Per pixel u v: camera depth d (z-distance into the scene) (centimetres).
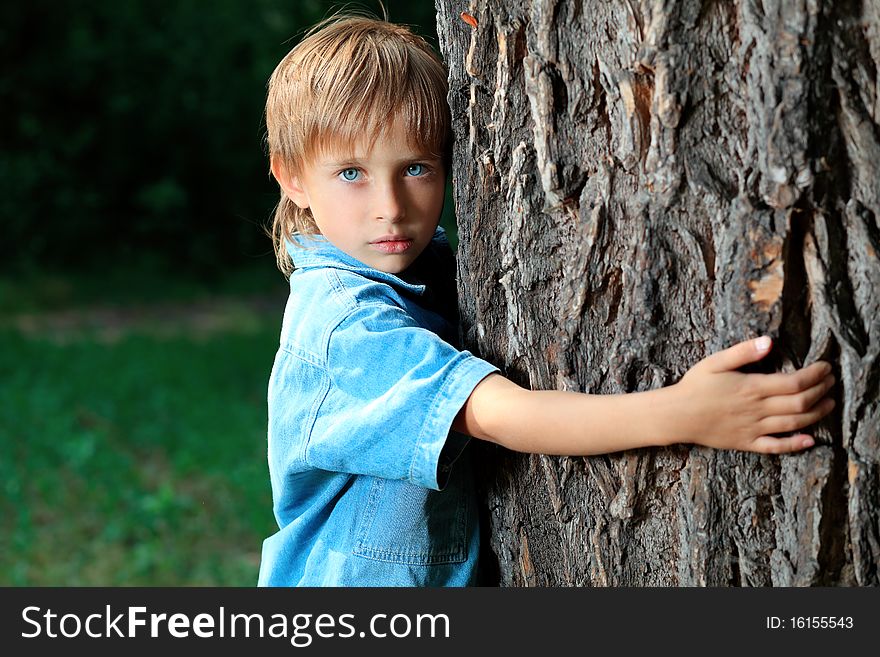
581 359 181
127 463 768
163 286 1833
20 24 1942
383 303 194
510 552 205
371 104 189
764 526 172
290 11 2147
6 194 1855
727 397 162
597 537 187
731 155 163
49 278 1773
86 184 1959
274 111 205
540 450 175
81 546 617
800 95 156
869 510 164
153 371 1107
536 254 185
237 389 1046
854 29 157
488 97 189
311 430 193
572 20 173
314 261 204
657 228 169
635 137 168
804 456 166
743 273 163
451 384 178
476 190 194
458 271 207
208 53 2091
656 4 162
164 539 627
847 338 161
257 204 2066
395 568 201
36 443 813
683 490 176
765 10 157
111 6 2022
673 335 171
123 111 1981
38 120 1950
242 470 755
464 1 191
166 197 1947
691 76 162
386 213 193
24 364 1129
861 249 159
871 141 157
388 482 199
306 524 208
